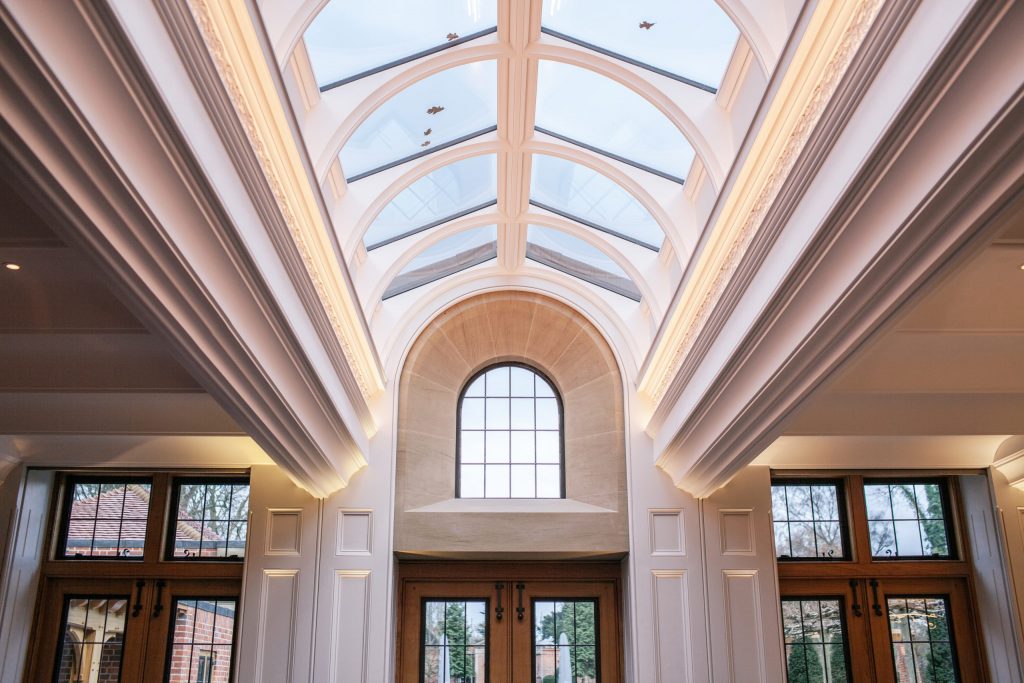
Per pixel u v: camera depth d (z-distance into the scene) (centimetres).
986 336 407
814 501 718
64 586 675
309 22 371
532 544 657
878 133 251
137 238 255
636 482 670
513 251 691
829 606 693
